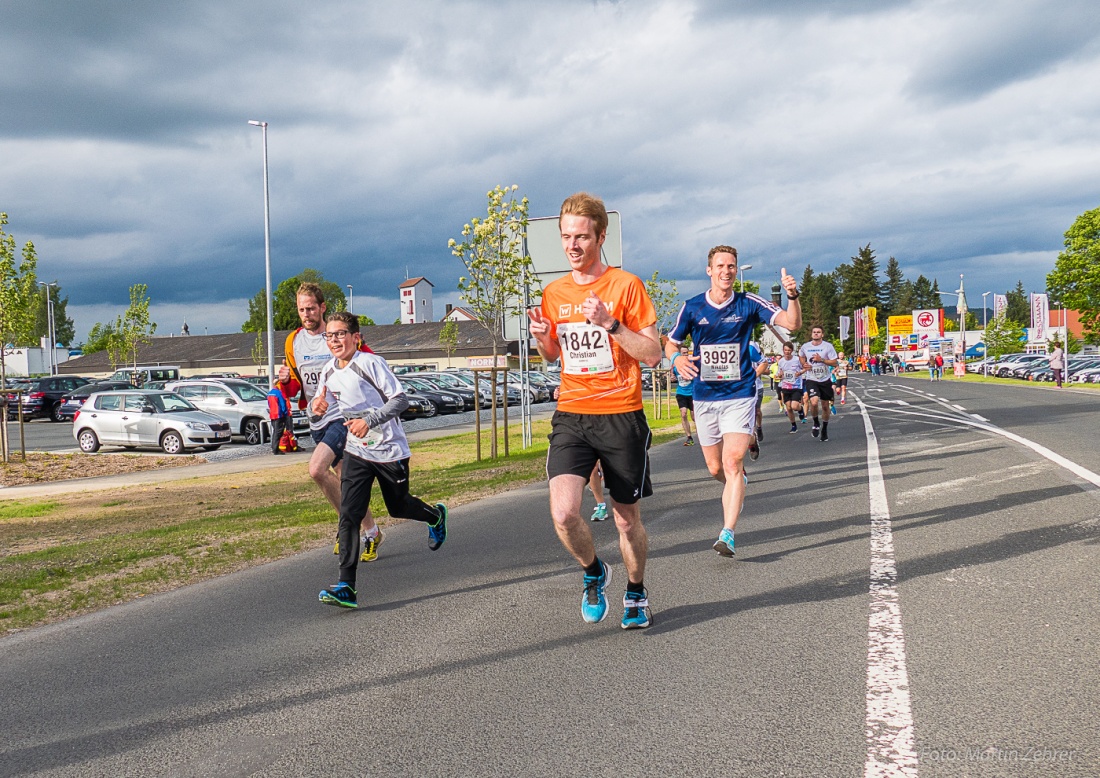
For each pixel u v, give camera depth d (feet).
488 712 11.64
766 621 15.25
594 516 27.43
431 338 240.53
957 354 234.79
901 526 23.32
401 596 18.53
